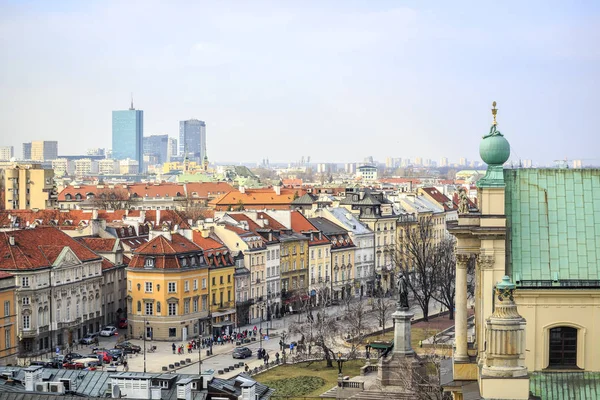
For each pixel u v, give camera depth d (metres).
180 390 116.12
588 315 94.25
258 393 124.25
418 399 142.00
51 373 122.44
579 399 86.06
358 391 171.00
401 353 168.62
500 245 96.50
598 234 97.88
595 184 99.81
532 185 99.88
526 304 94.69
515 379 81.81
